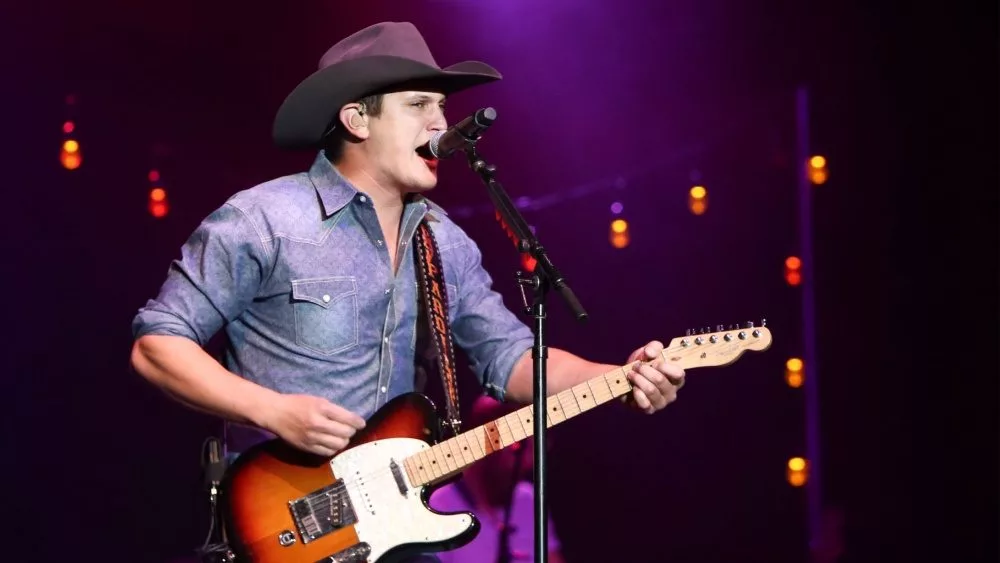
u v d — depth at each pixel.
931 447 16.92
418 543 6.92
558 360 7.75
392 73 7.16
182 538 18.25
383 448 6.98
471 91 17.86
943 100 16.42
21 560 17.78
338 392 7.14
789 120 17.45
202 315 6.94
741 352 7.06
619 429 19.05
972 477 16.66
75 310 18.00
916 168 16.72
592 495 18.92
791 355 18.08
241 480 6.84
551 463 19.03
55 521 18.03
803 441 18.22
